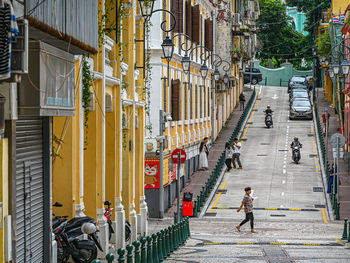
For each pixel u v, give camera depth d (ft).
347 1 505.25
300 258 137.39
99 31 133.90
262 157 367.04
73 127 120.37
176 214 199.72
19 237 87.04
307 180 303.68
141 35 190.19
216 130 426.51
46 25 78.28
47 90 84.84
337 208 226.58
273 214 235.81
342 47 443.32
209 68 371.97
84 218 114.21
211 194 272.10
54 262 100.68
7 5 65.46
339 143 248.32
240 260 134.31
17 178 86.94
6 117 79.36
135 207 187.21
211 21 363.15
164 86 246.06
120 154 157.69
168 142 254.68
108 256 87.10
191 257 140.26
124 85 171.01
